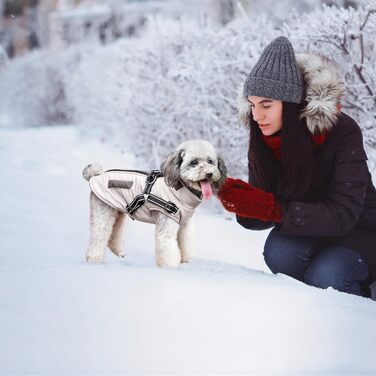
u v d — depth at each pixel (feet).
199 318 8.98
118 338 8.02
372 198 13.84
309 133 13.10
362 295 14.14
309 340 8.54
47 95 79.41
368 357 8.18
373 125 22.00
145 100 31.45
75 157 42.73
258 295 10.54
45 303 9.20
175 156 14.28
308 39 22.76
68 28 149.07
